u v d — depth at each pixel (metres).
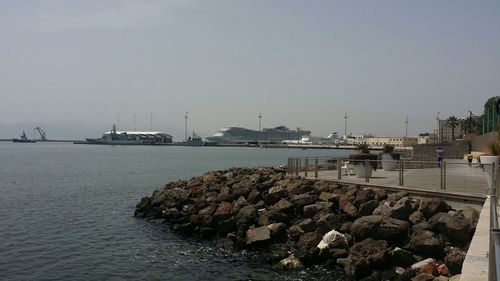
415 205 17.34
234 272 16.44
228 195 25.62
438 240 14.80
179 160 112.56
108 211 30.92
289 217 20.72
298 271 15.94
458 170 32.03
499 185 13.96
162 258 18.56
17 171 70.88
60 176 61.38
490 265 4.42
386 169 30.36
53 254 19.33
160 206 28.00
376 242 15.49
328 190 22.25
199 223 23.05
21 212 30.33
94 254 19.33
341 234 16.86
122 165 89.31
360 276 14.54
